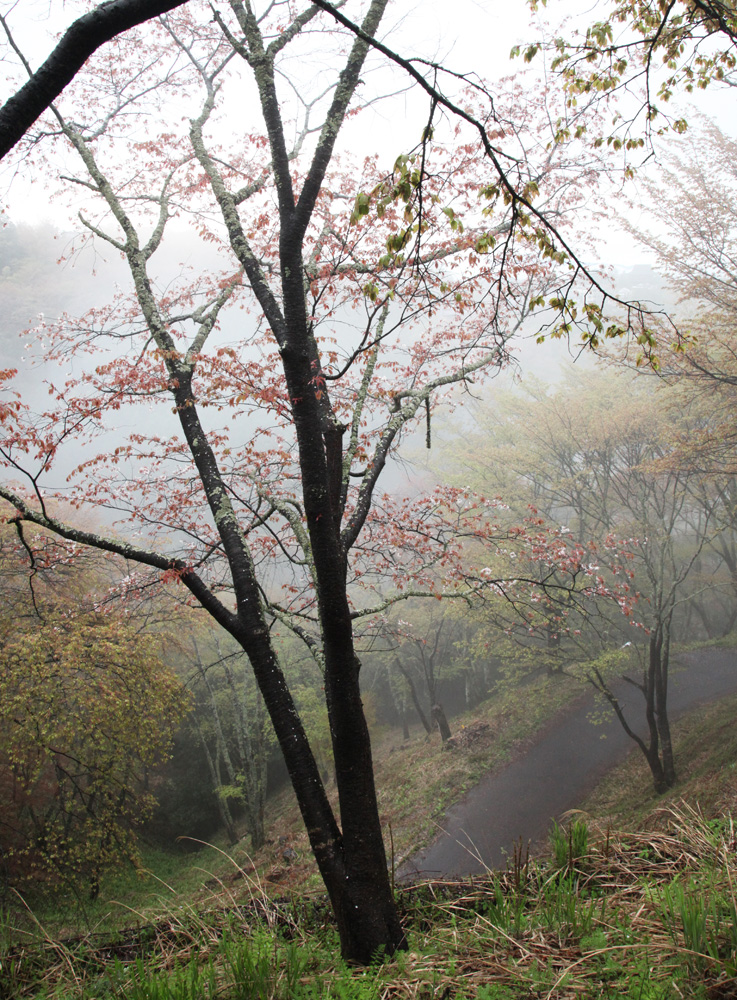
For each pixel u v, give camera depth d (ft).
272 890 17.71
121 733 46.29
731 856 13.19
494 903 14.35
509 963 10.37
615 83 17.84
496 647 65.92
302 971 11.08
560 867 15.43
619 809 49.83
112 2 9.80
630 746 62.23
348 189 29.09
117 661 44.50
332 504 18.60
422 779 68.18
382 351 30.40
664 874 14.05
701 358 43.75
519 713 73.36
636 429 62.34
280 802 86.63
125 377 24.82
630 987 8.64
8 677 39.47
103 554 43.65
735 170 43.78
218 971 11.23
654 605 51.16
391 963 12.26
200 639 70.95
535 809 55.42
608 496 71.00
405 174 12.25
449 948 12.05
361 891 14.44
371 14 18.38
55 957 13.91
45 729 41.81
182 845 79.71
